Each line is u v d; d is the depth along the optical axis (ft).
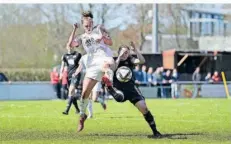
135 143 62.23
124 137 68.54
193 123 87.71
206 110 120.57
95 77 69.15
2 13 351.25
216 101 165.17
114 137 68.54
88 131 76.18
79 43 69.77
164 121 91.56
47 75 266.77
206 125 84.33
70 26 352.90
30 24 353.31
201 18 361.71
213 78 211.82
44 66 352.49
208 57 236.84
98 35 68.95
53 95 199.31
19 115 106.93
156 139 66.23
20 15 352.49
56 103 158.71
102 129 78.79
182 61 232.12
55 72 199.21
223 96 210.18
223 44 296.51
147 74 204.74
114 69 69.41
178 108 129.08
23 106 140.56
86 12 68.90
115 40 352.49
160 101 168.86
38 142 63.46
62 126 83.35
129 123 88.38
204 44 301.63
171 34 371.56
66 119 96.48
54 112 116.37
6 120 94.38
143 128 80.02
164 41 369.30
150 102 161.48
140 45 358.84
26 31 353.31
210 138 67.31
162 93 205.36
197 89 208.33
